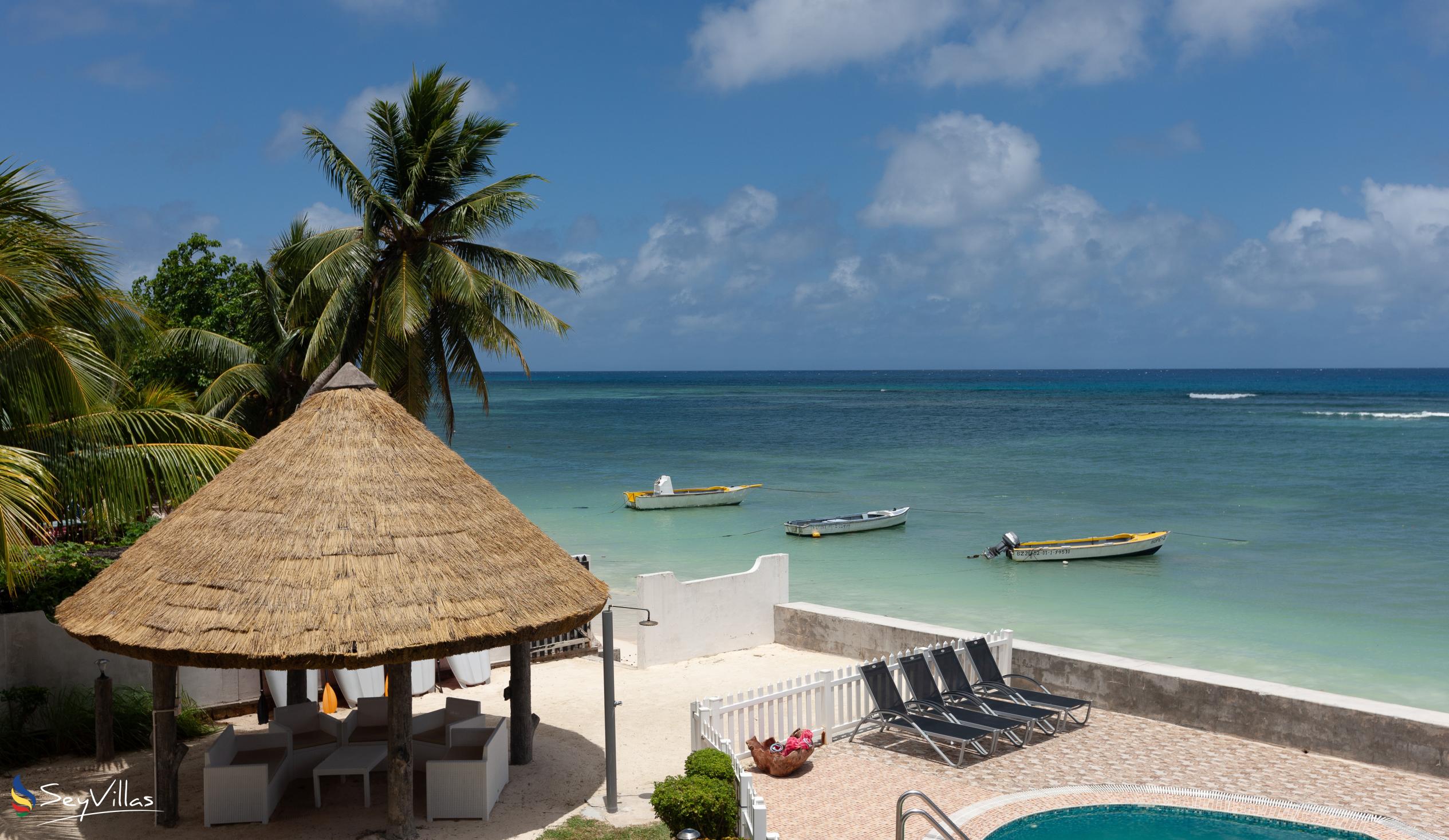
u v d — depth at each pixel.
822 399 171.62
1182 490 47.84
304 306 22.19
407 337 20.03
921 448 72.25
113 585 9.39
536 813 10.36
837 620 16.55
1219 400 144.75
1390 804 10.12
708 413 127.19
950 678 13.05
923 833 9.63
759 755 11.33
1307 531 35.97
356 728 12.01
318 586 8.82
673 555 33.22
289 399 25.42
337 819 10.13
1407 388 191.38
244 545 9.14
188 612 8.71
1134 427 90.00
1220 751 11.77
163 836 9.68
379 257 21.97
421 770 11.43
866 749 12.23
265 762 10.54
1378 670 19.28
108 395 12.17
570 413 129.25
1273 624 23.17
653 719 13.65
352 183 20.92
